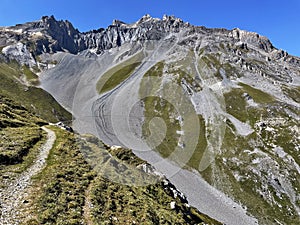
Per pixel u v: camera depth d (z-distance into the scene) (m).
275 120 182.00
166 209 33.72
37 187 24.62
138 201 29.25
